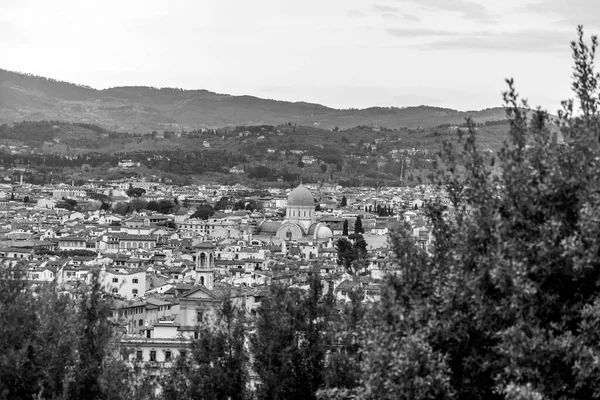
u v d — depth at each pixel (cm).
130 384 15038
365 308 12494
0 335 12925
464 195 10288
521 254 9175
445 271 9888
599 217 8944
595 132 9644
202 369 14325
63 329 13300
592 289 9219
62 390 13125
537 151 9600
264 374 13538
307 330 13850
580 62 10212
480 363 9331
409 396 8975
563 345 8781
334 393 10550
